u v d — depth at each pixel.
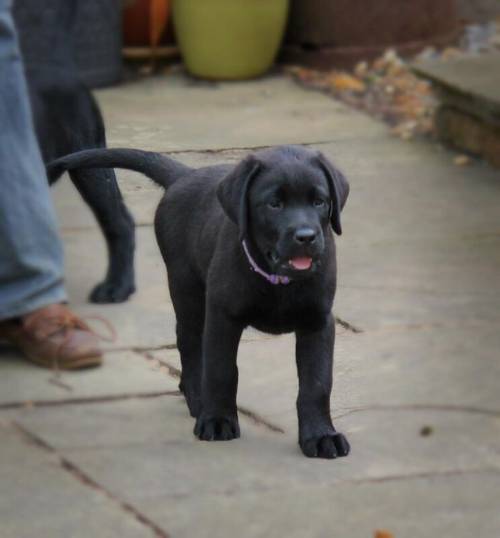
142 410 7.66
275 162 6.71
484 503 6.44
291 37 16.69
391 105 14.84
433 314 9.36
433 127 13.90
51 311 8.40
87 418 7.50
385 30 16.53
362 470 6.81
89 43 14.91
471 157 13.40
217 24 15.60
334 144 10.38
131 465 6.85
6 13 7.87
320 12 16.33
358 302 9.57
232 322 7.07
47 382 8.07
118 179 8.12
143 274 9.89
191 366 7.66
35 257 8.38
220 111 13.52
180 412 7.62
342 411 7.53
